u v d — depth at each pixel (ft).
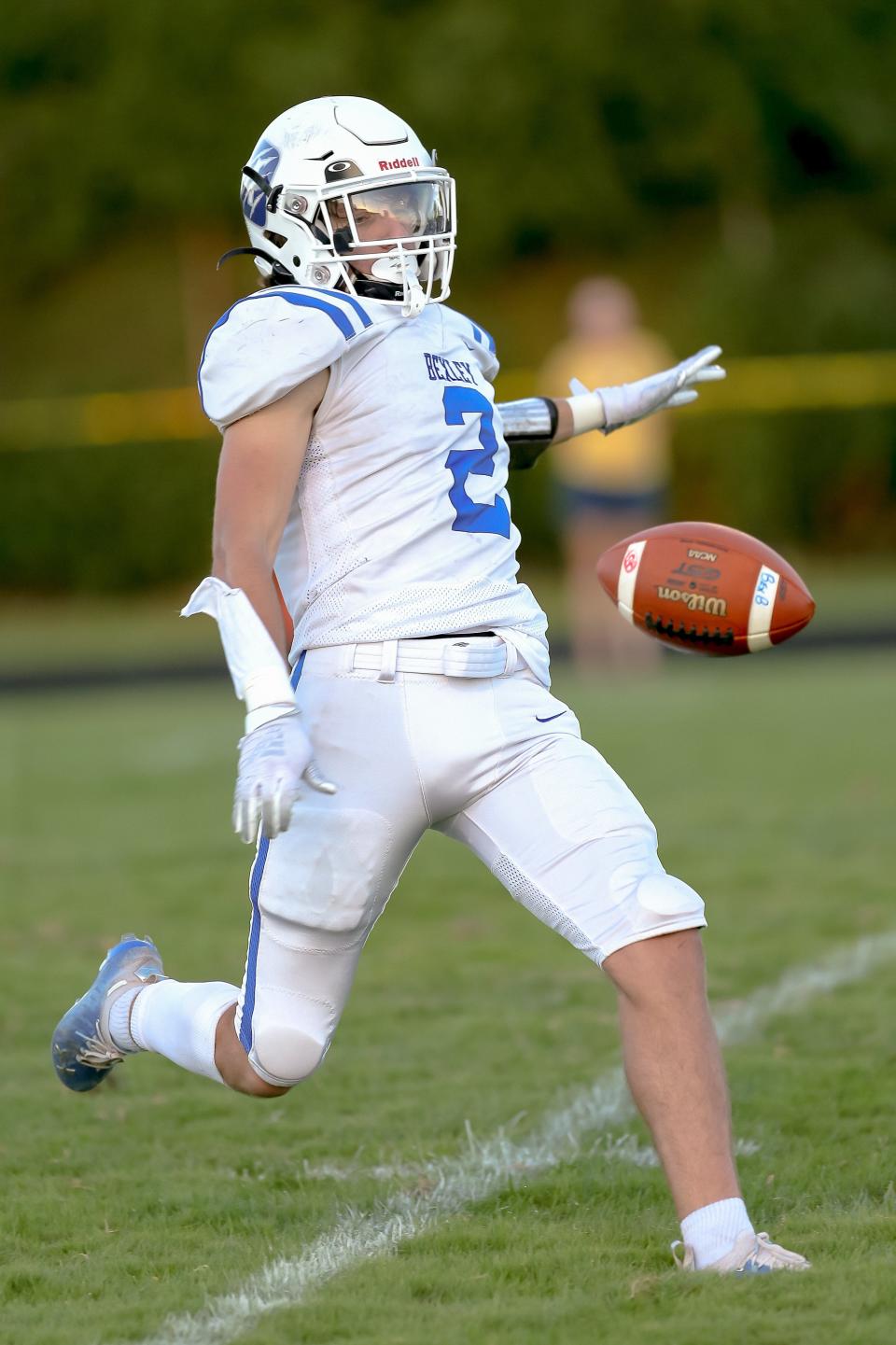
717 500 223.71
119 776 105.50
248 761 29.89
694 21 236.22
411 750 33.12
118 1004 38.01
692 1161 31.96
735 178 240.73
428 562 33.76
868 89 243.19
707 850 77.92
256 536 32.60
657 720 121.08
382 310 34.73
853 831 81.25
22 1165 41.75
